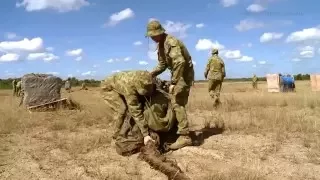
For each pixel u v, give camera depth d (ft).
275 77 94.02
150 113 21.45
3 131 27.99
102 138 24.90
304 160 20.29
